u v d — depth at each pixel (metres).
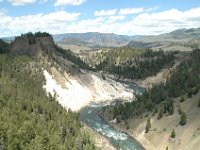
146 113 169.12
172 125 147.88
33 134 115.12
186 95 168.00
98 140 144.50
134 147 144.00
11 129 110.94
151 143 145.88
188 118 146.75
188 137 136.88
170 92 181.12
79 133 131.50
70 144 117.50
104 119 185.25
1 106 139.00
